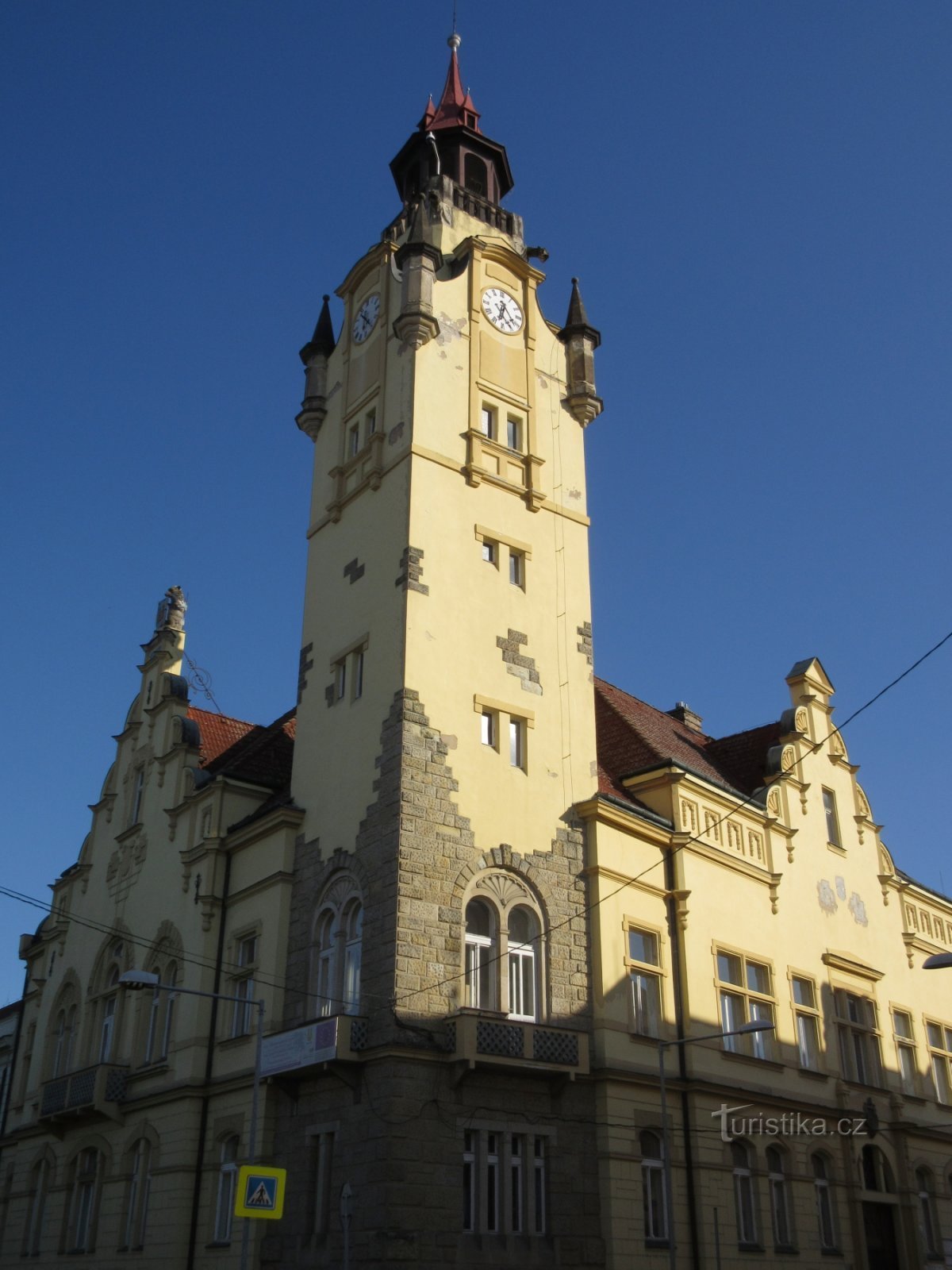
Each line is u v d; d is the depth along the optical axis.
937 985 49.03
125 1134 37.34
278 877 34.72
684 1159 32.84
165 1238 33.19
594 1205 30.33
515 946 32.31
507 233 43.97
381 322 39.84
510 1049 29.64
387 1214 26.91
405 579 34.03
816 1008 40.47
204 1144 33.94
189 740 41.88
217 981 36.06
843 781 47.16
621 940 33.94
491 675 34.72
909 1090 44.97
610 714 43.41
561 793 34.81
